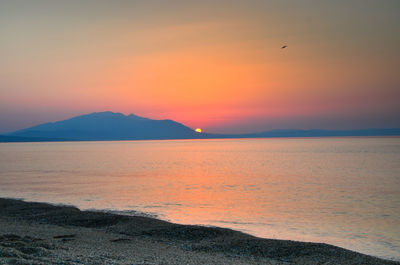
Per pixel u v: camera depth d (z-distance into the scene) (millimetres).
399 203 38344
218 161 117875
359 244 22938
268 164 100812
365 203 38625
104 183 59000
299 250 19750
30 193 47250
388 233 25719
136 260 15719
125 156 157000
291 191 49000
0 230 24125
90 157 148750
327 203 39031
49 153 190875
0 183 58844
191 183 58969
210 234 23859
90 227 26812
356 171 75750
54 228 25672
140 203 39562
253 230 27141
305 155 143000
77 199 42344
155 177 69250
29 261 12773
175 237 23250
